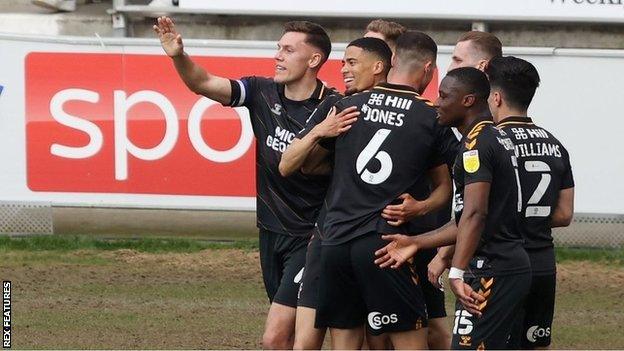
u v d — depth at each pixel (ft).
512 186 61.52
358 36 123.54
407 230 64.03
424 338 64.28
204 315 93.15
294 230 71.41
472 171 59.88
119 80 113.70
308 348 67.15
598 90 115.65
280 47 71.15
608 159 116.16
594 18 120.47
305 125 69.72
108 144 114.11
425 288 71.20
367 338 66.03
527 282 62.49
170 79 113.60
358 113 62.75
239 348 83.51
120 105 113.91
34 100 113.60
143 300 97.19
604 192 116.47
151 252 112.98
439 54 114.42
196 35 124.16
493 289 61.82
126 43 113.60
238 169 114.52
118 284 102.27
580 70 115.55
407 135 62.18
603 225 117.29
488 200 60.85
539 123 116.26
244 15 122.42
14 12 131.85
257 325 90.48
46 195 114.62
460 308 62.64
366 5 120.37
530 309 69.15
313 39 71.10
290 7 120.67
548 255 67.92
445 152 62.85
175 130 113.80
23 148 113.91
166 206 114.73
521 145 66.85
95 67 113.60
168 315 92.73
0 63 113.19
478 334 62.03
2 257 109.29
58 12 129.80
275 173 71.67
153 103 113.70
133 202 114.62
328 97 66.59
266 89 72.64
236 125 114.01
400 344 63.93
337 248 62.64
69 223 115.55
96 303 95.66
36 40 113.09
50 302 95.40
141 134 113.91
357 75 66.03
